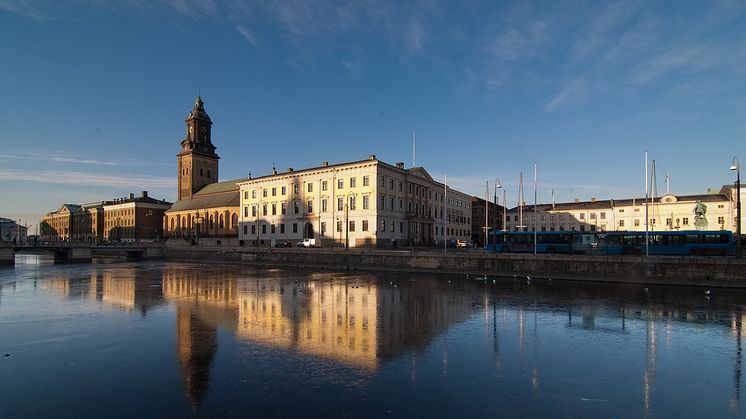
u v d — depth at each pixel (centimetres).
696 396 1139
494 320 2088
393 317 2152
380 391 1149
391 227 7706
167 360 1427
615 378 1271
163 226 13800
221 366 1359
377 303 2614
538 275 4197
